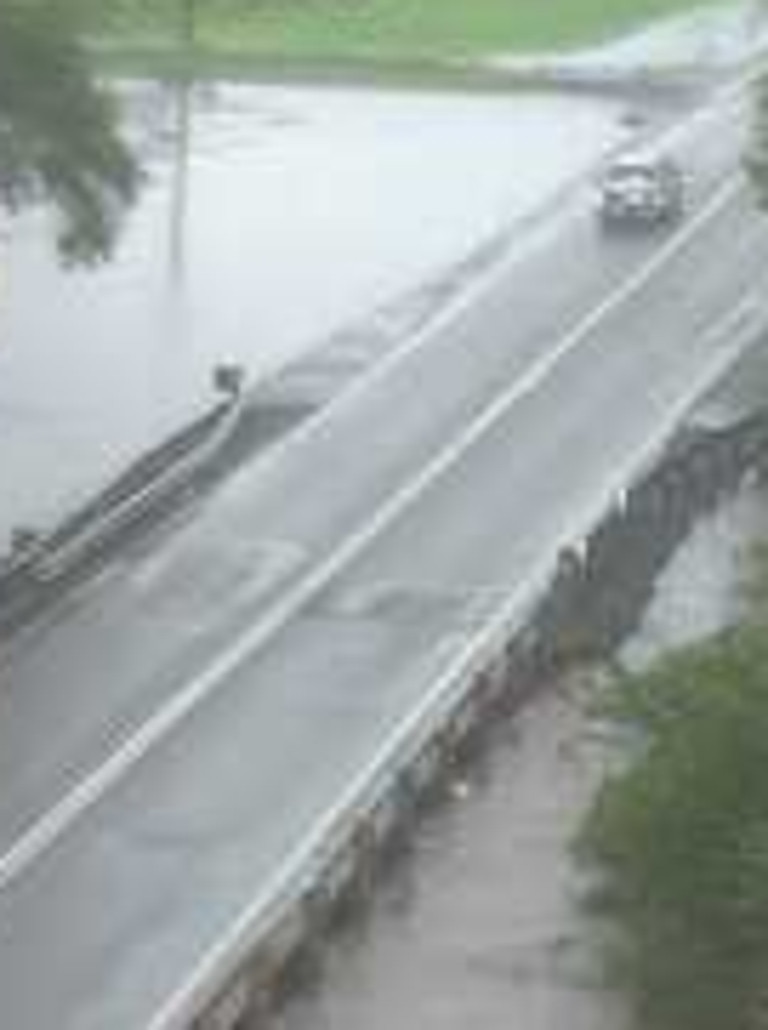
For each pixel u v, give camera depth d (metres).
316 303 137.12
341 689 90.31
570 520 105.69
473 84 188.38
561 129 176.75
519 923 77.56
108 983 72.88
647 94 185.62
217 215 154.38
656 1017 68.75
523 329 130.62
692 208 153.25
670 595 101.69
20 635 93.81
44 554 97.44
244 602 97.25
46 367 126.69
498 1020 73.06
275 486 108.50
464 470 110.88
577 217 152.25
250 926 75.25
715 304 135.25
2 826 80.81
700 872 66.06
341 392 120.81
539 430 115.88
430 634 94.94
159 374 125.94
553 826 83.06
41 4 101.94
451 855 81.31
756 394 120.88
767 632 69.75
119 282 140.88
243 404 118.19
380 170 165.62
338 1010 73.12
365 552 102.19
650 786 66.69
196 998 71.12
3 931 75.38
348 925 77.12
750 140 148.88
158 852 79.56
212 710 88.56
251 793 83.06
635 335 129.75
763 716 66.56
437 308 134.88
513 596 98.44
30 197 103.25
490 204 157.50
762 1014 66.12
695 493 108.06
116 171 104.19
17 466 112.75
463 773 86.25
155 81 182.25
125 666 91.69
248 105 181.12
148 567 100.00
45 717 87.81
